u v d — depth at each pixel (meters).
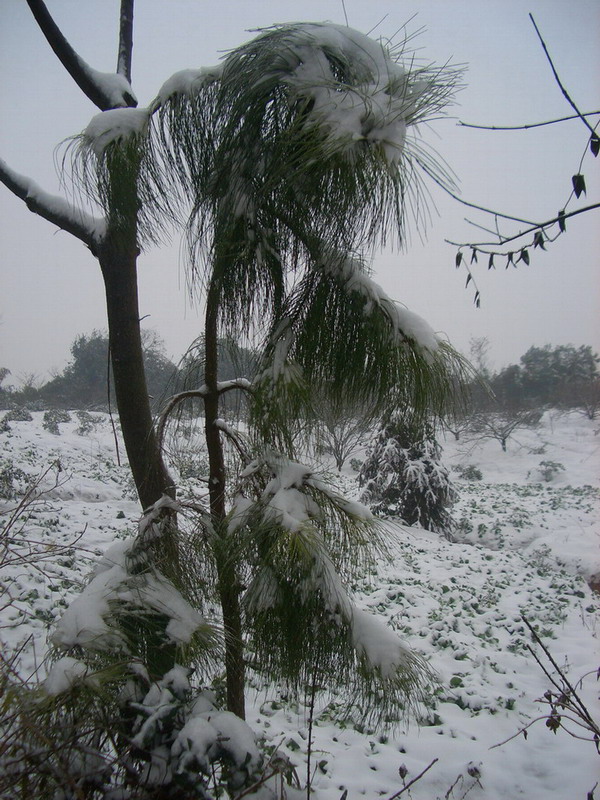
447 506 10.95
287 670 1.58
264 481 1.79
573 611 6.16
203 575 1.71
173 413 2.06
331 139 1.29
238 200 1.59
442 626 5.22
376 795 2.69
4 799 1.21
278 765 1.38
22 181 2.51
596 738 1.88
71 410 22.52
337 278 1.61
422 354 1.52
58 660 1.39
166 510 1.79
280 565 1.42
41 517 6.78
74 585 4.59
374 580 6.36
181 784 1.21
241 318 1.88
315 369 1.68
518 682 4.29
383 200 1.42
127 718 1.39
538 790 2.88
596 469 18.31
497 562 8.27
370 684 1.56
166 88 1.69
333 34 1.41
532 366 23.72
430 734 3.39
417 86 1.36
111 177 1.71
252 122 1.51
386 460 10.34
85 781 1.27
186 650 1.48
